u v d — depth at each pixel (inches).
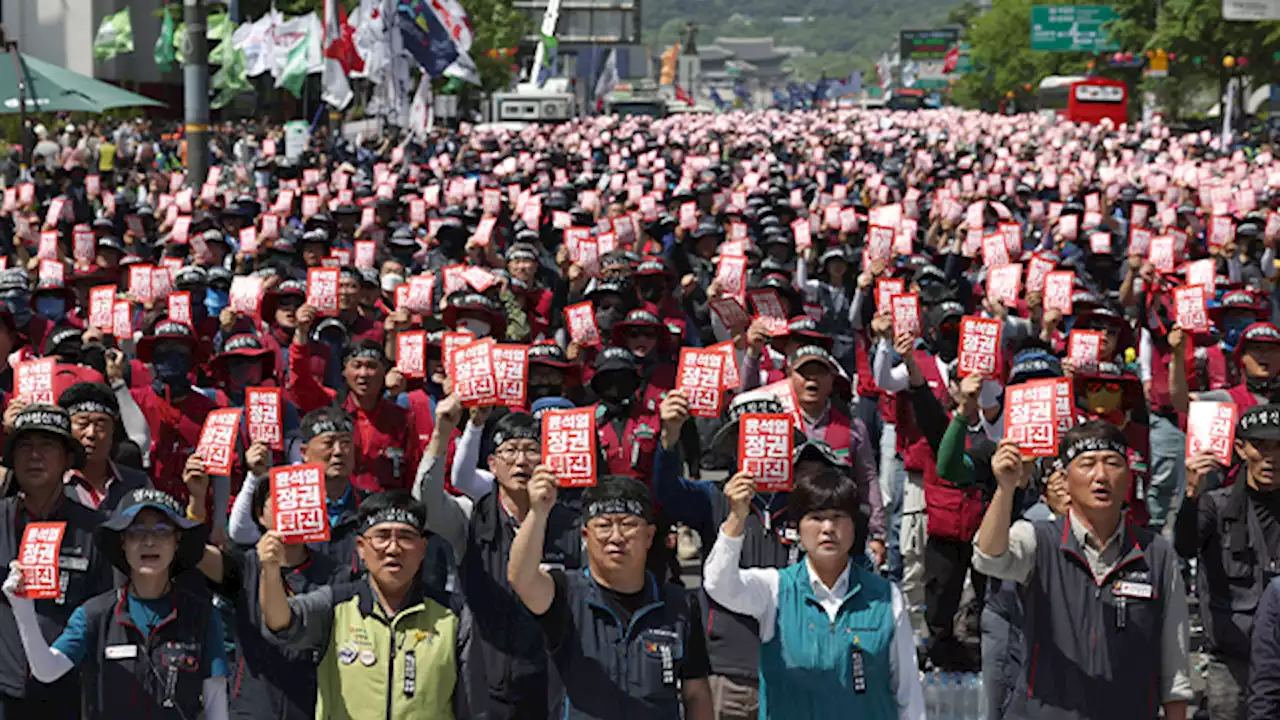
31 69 1450.5
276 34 1851.6
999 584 297.6
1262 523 319.6
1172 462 493.7
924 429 390.9
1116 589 267.0
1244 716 323.9
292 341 474.9
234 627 301.3
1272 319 670.5
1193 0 2588.6
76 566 300.0
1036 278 535.5
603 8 4926.2
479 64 3267.7
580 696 253.6
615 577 255.8
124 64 3395.7
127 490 341.1
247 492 328.5
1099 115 3043.8
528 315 573.6
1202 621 327.6
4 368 433.4
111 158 1768.0
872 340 600.4
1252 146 2465.6
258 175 1350.9
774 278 518.6
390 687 262.7
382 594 267.7
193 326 541.6
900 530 444.5
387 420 385.1
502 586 295.7
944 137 2448.3
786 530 324.5
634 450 370.6
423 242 808.9
